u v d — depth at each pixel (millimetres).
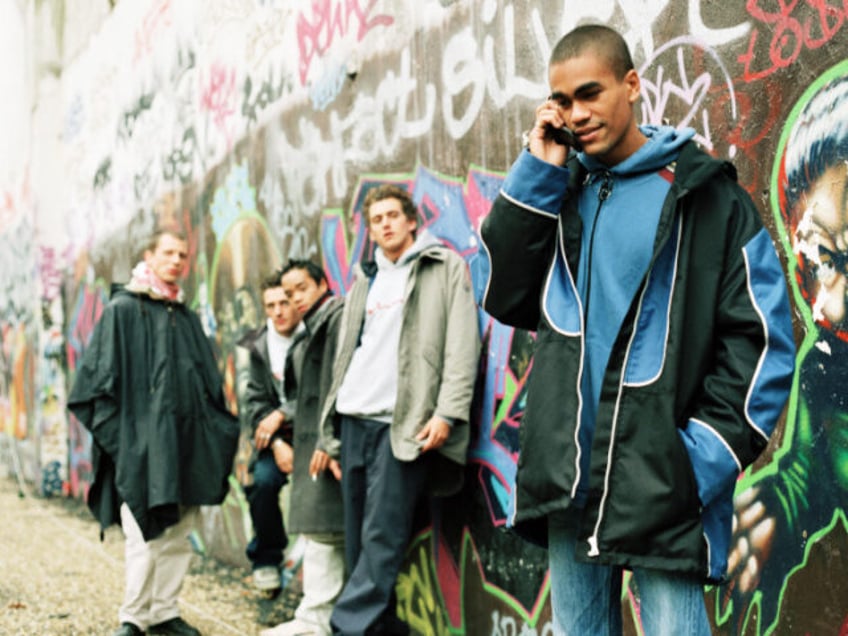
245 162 5594
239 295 5691
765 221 2518
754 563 2545
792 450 2438
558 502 2006
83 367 4230
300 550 4906
